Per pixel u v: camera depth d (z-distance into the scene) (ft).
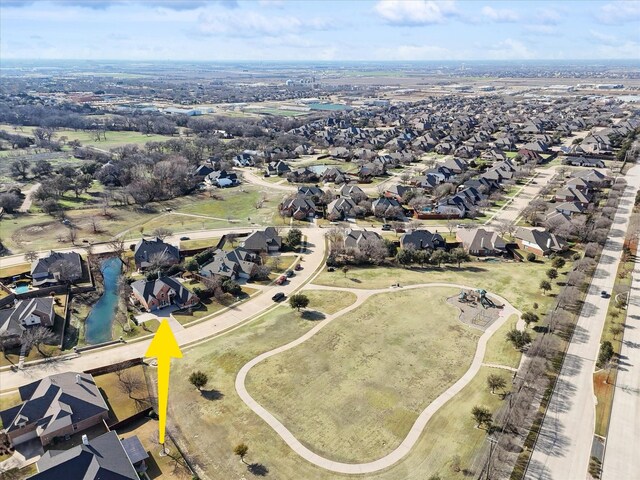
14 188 562.25
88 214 508.53
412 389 245.24
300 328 301.22
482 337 292.81
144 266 387.34
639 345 284.41
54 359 270.26
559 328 300.40
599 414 229.04
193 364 263.29
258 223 498.28
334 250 410.11
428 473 194.80
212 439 210.38
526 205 558.97
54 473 175.11
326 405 232.53
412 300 338.75
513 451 205.36
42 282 352.49
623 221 495.82
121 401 235.61
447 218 516.73
